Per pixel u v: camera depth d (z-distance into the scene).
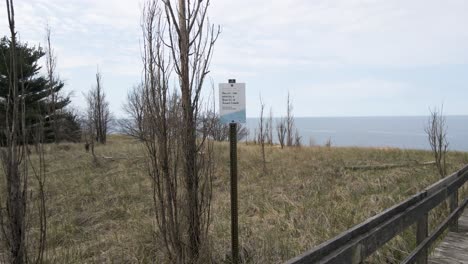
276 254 5.68
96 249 6.66
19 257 3.69
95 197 11.27
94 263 5.91
